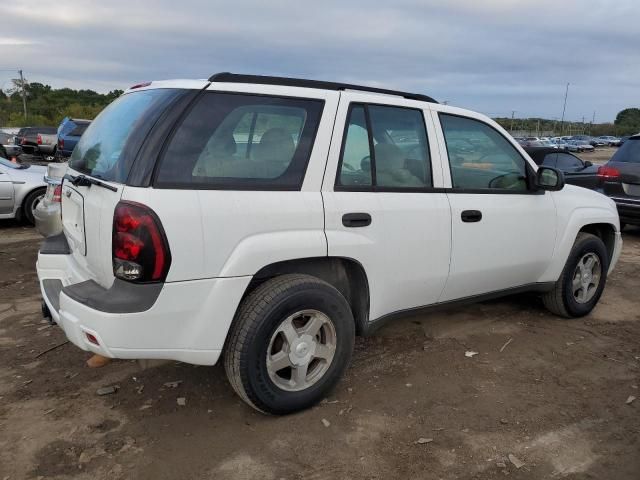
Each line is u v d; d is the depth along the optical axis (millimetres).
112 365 3732
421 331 4434
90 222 2832
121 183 2637
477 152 3930
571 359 3980
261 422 3070
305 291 2963
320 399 3219
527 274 4320
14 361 3785
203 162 2740
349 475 2637
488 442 2918
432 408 3246
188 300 2654
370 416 3145
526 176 4246
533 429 3051
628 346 4254
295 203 2951
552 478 2648
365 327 3434
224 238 2711
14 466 2660
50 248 3475
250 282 2949
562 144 59375
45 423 3029
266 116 2961
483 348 4133
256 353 2854
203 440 2896
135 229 2516
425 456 2789
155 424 3041
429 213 3518
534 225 4203
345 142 3197
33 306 4918
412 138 3562
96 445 2840
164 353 2676
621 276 6426
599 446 2912
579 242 4652
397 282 3455
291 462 2729
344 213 3117
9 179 8633
